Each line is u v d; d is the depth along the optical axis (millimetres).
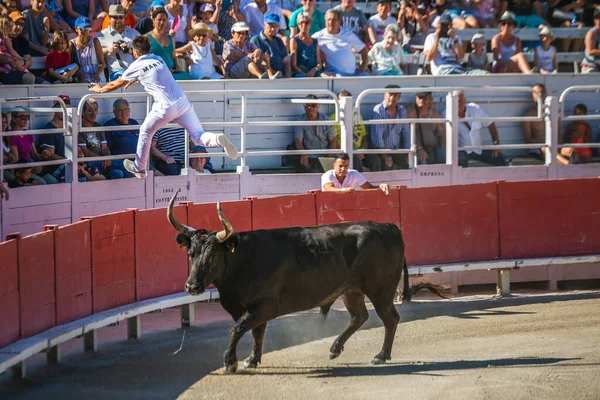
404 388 20375
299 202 29391
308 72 36438
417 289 25031
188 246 20734
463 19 42500
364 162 34844
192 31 34875
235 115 34281
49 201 27875
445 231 31812
